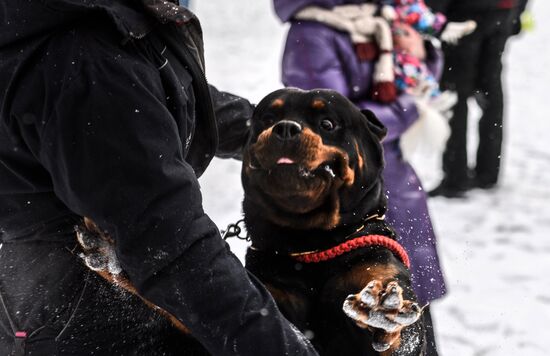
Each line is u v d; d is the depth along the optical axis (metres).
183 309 1.94
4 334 2.09
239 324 1.95
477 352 4.48
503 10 6.92
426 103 3.80
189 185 1.95
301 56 3.75
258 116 2.69
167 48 2.10
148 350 2.10
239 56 12.35
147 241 1.89
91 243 2.00
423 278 3.32
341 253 2.59
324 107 2.58
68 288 2.06
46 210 2.07
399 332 2.26
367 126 2.71
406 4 3.96
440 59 4.18
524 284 5.38
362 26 3.75
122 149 1.88
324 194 2.55
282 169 2.47
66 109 1.89
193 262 1.92
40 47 1.96
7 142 2.01
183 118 2.06
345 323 2.57
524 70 13.52
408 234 3.41
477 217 6.68
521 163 8.37
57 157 1.91
